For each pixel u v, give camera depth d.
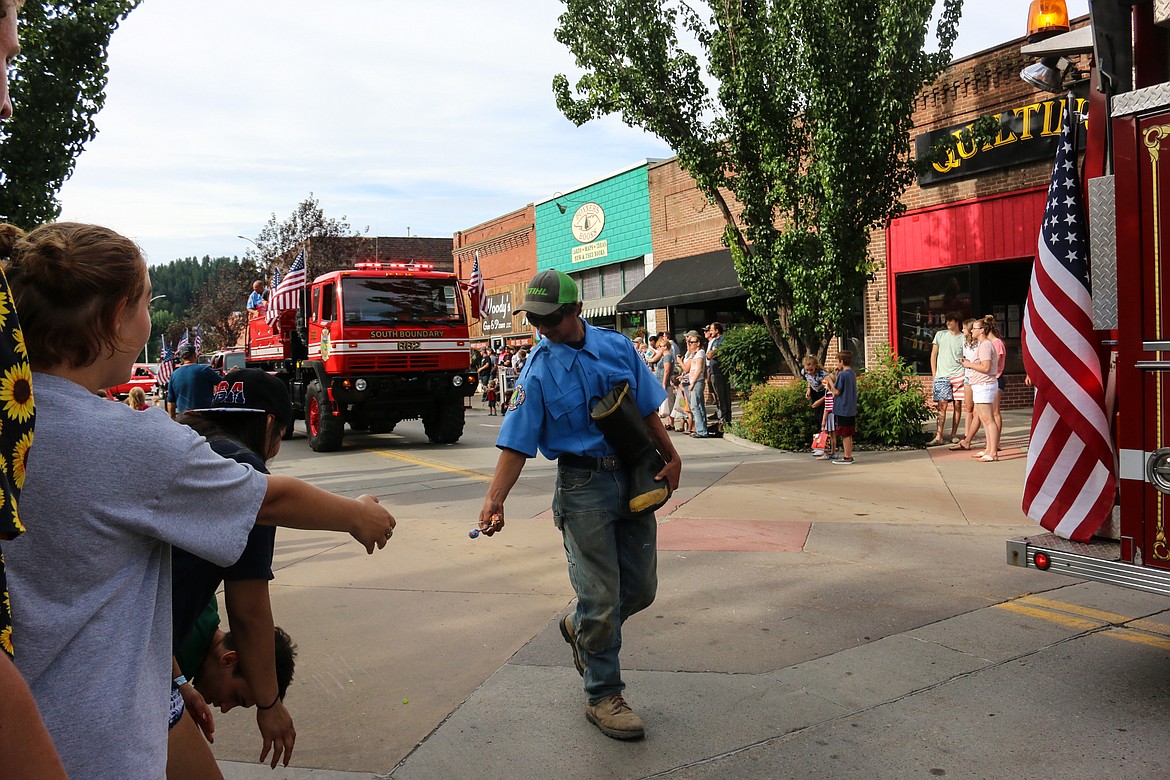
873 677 3.98
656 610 5.03
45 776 1.09
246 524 1.67
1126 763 3.16
